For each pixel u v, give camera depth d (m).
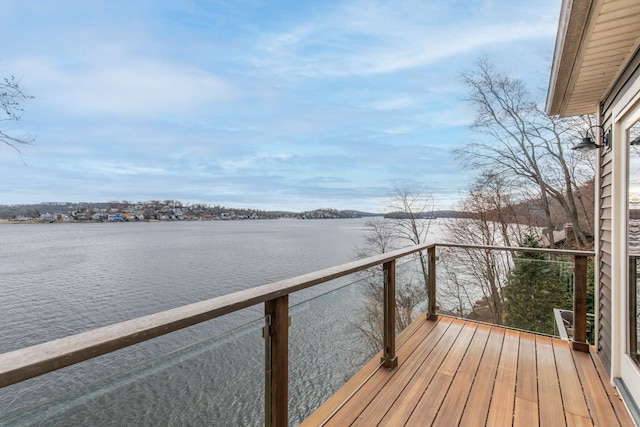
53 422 0.73
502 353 2.63
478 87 10.25
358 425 1.74
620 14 1.65
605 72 2.28
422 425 1.75
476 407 1.92
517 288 3.28
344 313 2.04
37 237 34.06
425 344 2.80
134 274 18.41
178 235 40.22
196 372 1.08
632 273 2.09
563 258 3.39
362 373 2.17
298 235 37.22
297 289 1.50
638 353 2.02
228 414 1.20
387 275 2.42
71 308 13.05
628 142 2.16
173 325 0.95
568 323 2.93
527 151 9.74
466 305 3.56
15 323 11.59
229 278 17.50
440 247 3.57
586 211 8.88
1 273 18.55
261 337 1.40
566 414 1.86
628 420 1.80
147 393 0.93
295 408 1.59
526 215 9.97
